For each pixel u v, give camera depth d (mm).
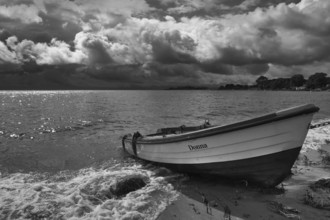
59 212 7266
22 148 15555
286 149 8367
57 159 13156
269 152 8531
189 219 6895
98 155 13930
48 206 7582
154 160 11672
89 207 7574
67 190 8812
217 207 7605
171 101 75000
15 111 41781
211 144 9211
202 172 9969
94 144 16656
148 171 11008
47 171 11242
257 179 9086
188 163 10086
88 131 22016
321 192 8242
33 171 11250
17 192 8625
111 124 26344
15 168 11672
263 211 7266
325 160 11766
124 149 14508
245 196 8359
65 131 22016
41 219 6922
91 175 10438
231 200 8062
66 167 11836
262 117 8203
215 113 37562
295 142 8266
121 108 47812
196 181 9906
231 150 8977
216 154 9273
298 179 9664
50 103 66125
